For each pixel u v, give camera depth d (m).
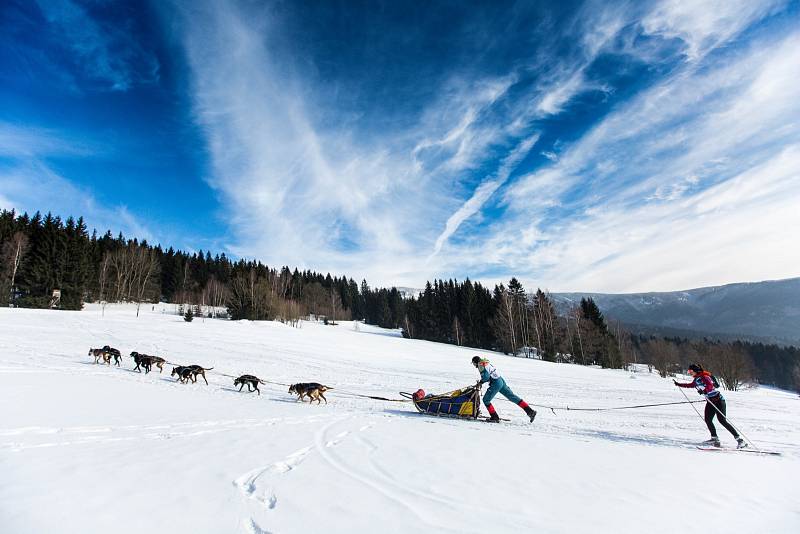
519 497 4.36
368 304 130.25
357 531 3.38
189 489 4.17
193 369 15.78
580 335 67.06
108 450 5.52
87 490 3.96
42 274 57.16
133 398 10.42
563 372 34.41
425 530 3.46
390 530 3.42
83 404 8.93
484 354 48.34
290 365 24.81
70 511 3.47
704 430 10.12
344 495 4.20
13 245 55.69
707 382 8.37
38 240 59.81
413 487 4.53
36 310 44.62
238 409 9.80
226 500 3.93
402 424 8.57
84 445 5.72
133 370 18.38
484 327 78.69
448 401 10.32
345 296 139.00
